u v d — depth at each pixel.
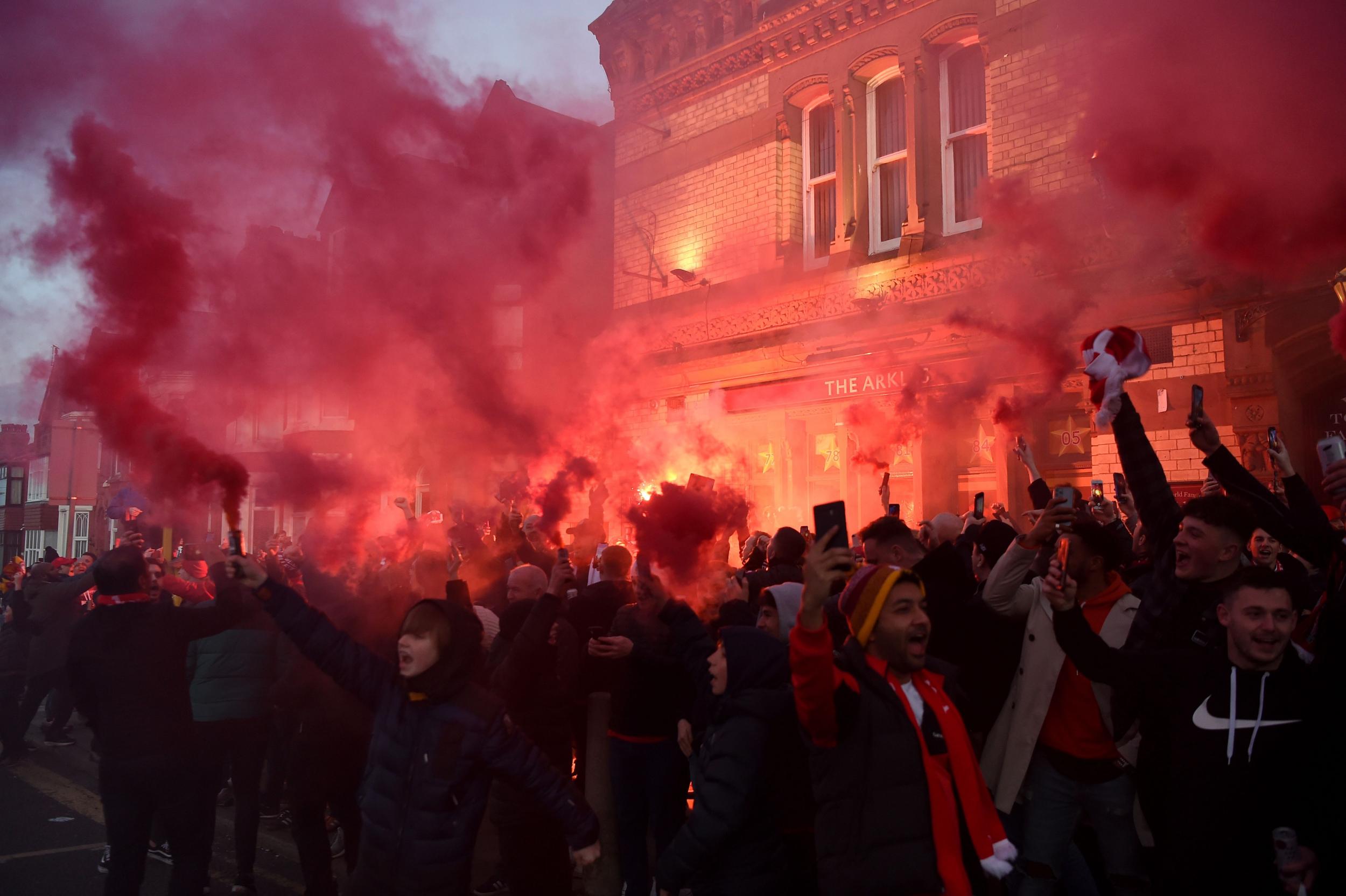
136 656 4.27
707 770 3.05
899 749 2.73
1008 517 5.67
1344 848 2.66
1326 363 10.18
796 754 3.29
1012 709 3.86
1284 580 2.83
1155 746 3.43
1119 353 3.79
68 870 5.88
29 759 9.43
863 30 14.75
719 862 3.13
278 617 3.24
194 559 7.14
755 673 3.14
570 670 4.86
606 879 4.85
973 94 13.76
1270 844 2.70
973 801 2.82
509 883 4.30
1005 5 12.80
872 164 14.97
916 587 2.88
